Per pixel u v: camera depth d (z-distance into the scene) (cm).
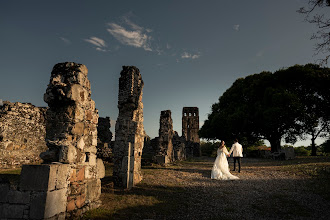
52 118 388
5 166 907
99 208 405
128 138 641
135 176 652
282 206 429
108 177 697
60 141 362
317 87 1791
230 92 2489
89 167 423
